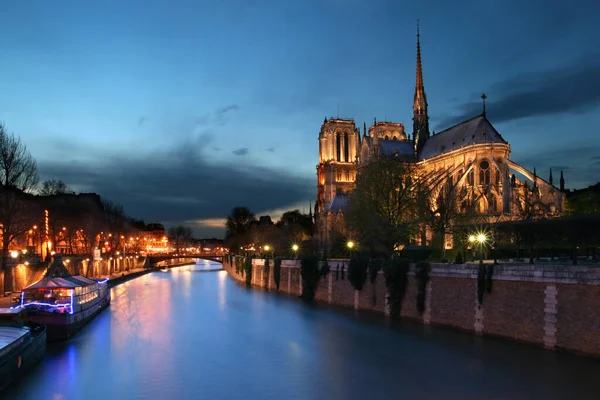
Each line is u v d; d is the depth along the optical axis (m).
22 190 73.81
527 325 41.41
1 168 69.38
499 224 70.38
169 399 32.03
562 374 33.94
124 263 164.12
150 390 33.75
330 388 33.78
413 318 55.84
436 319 52.25
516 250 71.12
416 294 55.53
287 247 146.00
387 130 181.25
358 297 67.25
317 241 141.62
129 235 193.88
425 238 88.19
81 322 53.97
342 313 64.31
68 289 50.34
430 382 34.38
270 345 46.75
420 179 106.19
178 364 40.19
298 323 58.22
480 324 46.19
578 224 54.28
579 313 37.41
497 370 35.81
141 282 126.38
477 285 46.56
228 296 90.00
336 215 132.25
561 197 104.69
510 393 31.61
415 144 152.00
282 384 34.84
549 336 39.38
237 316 64.56
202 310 70.75
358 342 46.88
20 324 40.59
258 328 55.44
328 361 40.59
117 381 35.59
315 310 68.12
